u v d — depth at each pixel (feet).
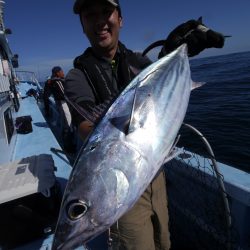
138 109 2.34
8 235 3.64
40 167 4.20
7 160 6.06
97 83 3.12
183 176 4.62
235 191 3.75
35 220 3.72
